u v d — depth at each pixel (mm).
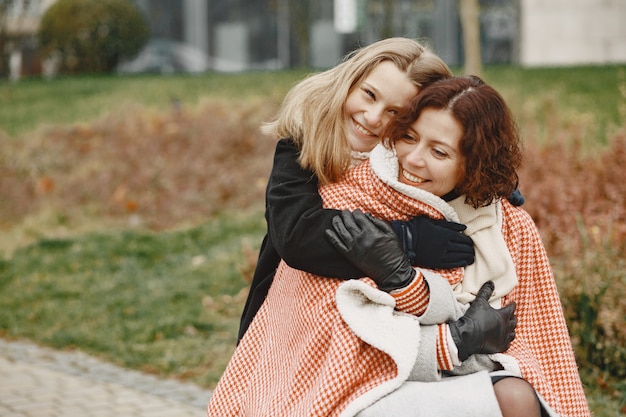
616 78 14586
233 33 24531
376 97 2936
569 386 2840
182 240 9461
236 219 10000
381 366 2703
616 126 9656
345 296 2713
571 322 5301
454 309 2695
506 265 2830
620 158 7344
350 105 2971
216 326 6945
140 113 13906
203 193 10703
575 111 11875
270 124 3168
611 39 18469
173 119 13094
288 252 2811
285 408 2740
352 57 3018
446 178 2754
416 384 2627
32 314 7664
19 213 11078
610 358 5184
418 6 22953
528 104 11961
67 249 9586
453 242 2777
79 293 8148
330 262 2762
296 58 24359
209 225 9906
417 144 2768
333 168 2922
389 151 2840
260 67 24453
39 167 12188
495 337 2682
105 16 22656
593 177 7262
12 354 6730
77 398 5605
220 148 11758
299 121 3033
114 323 7297
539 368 2801
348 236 2723
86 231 10273
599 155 7926
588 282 5336
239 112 12727
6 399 5594
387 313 2672
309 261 2779
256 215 10078
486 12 22047
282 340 2918
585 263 5418
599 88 13828
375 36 23172
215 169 11242
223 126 12219
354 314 2672
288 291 2977
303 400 2717
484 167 2717
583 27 18500
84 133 13305
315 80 3059
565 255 5832
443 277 2779
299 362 2771
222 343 6617
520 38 18984
